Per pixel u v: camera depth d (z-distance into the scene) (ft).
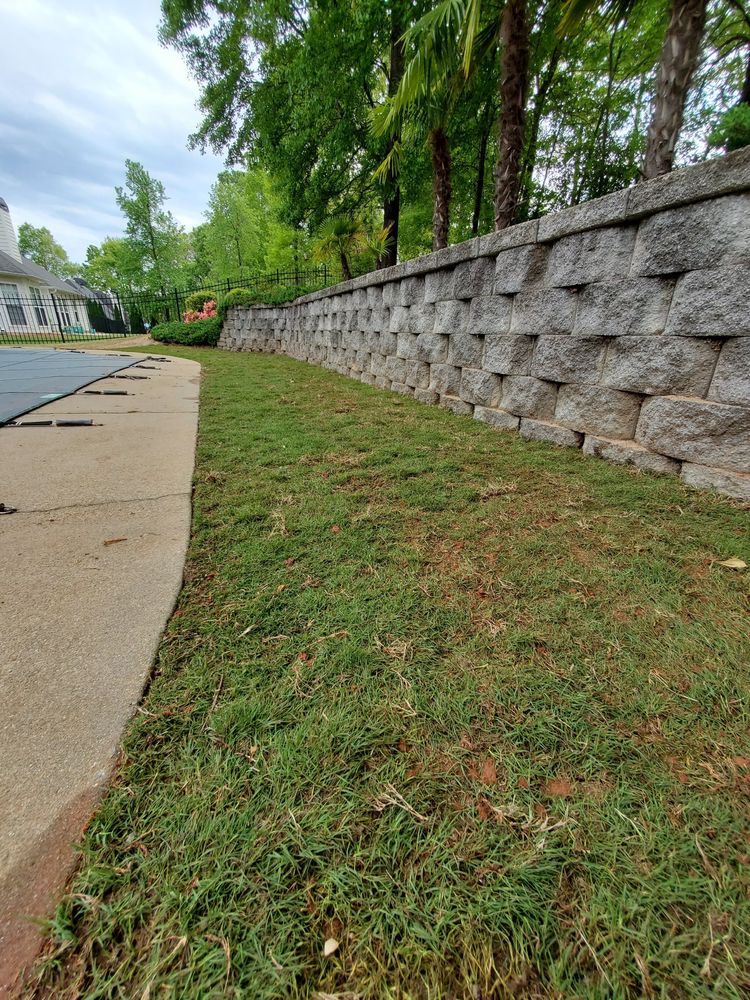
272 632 3.47
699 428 6.23
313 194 28.30
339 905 1.90
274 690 2.93
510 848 2.10
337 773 2.42
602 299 7.34
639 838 2.13
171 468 7.15
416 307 12.84
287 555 4.60
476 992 1.66
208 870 1.98
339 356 19.43
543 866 2.03
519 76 10.20
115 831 2.11
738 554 4.61
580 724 2.72
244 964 1.72
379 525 5.32
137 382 16.24
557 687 2.99
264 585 4.07
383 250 23.88
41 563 4.32
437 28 9.92
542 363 8.67
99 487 6.26
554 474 7.00
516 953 1.77
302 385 15.92
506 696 2.91
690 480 6.44
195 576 4.19
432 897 1.92
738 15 19.76
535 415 9.04
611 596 3.97
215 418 10.70
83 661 3.10
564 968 1.73
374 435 9.28
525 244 8.64
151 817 2.18
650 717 2.77
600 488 6.40
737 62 22.72
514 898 1.92
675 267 6.19
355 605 3.80
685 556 4.60
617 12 10.09
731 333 5.69
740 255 5.48
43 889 1.89
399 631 3.51
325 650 3.29
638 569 4.38
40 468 6.95
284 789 2.33
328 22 21.99
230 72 28.71
